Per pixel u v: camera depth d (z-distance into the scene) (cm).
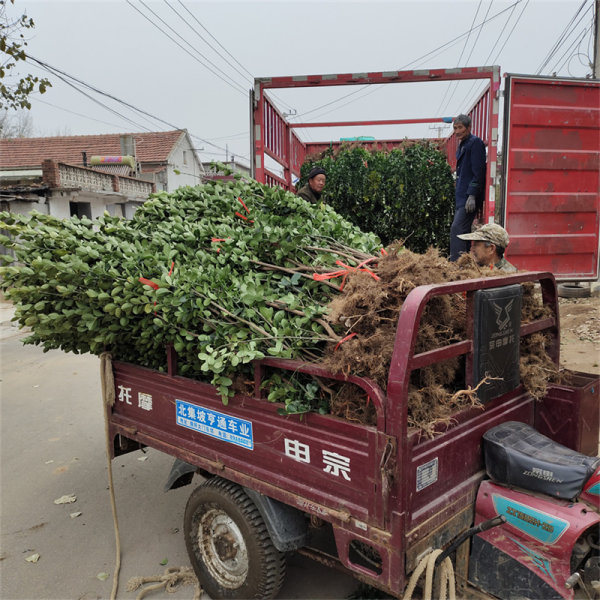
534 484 205
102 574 301
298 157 1005
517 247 670
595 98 644
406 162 677
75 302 285
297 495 218
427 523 193
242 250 298
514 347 235
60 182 1722
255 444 236
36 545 333
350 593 277
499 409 241
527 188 652
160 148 3083
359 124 930
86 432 515
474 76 614
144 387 301
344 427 196
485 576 215
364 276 236
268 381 229
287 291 280
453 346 206
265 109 691
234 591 257
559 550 193
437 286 192
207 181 408
